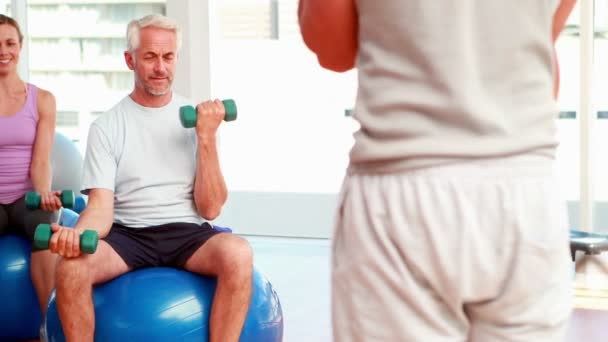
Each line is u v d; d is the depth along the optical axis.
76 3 4.87
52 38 4.93
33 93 3.11
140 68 2.46
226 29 5.05
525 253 0.93
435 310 0.95
